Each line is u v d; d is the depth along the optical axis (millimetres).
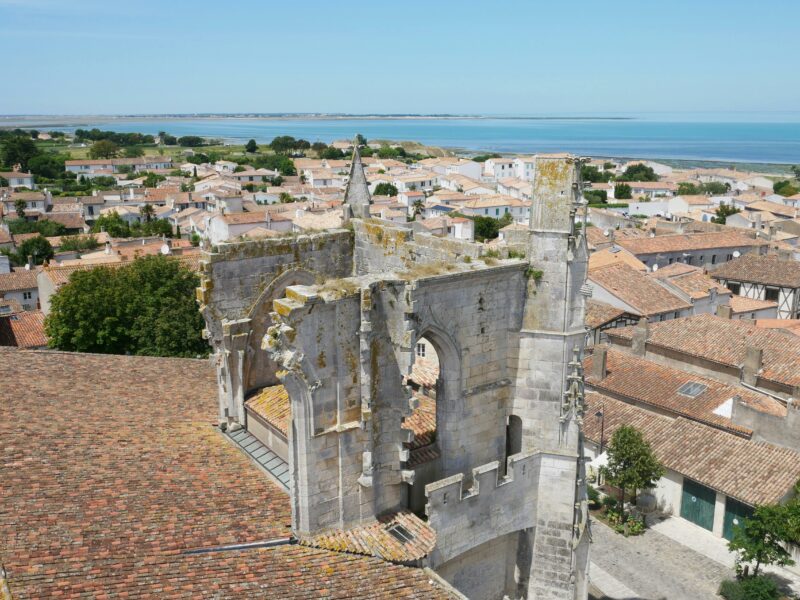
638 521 56344
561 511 34281
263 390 36750
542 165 32000
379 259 38906
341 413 27750
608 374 74312
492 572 34969
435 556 29906
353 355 27797
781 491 51750
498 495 32219
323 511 28094
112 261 123500
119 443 32906
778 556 46438
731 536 54438
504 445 34625
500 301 32594
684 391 68375
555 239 32094
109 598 21766
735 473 54750
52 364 42219
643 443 56062
